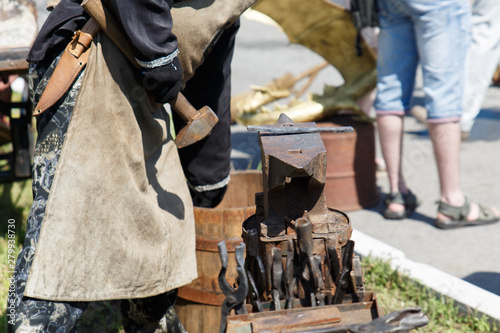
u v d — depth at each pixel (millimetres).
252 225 1812
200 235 2434
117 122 1829
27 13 3207
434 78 3562
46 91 1815
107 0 1671
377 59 3852
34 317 1738
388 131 3881
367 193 4172
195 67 2072
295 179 1688
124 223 1843
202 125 1928
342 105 4074
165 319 2291
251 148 5336
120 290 1860
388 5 3586
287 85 5160
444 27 3422
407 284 3004
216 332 2521
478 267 3291
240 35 10297
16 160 3498
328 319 1500
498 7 4512
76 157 1769
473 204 3861
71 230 1765
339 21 3957
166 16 1754
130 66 1844
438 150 3727
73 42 1810
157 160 2068
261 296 1732
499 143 5312
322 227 1681
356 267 1632
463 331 2637
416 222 3953
